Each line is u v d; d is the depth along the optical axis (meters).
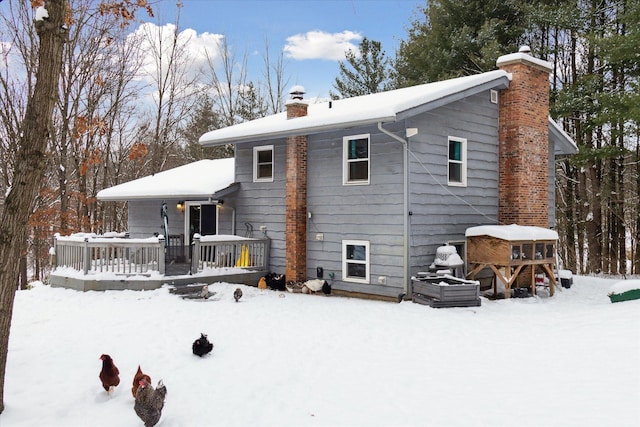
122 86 24.08
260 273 14.91
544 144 14.39
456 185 13.04
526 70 13.87
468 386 5.87
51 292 12.65
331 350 7.56
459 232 13.10
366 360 7.04
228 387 6.06
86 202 21.80
